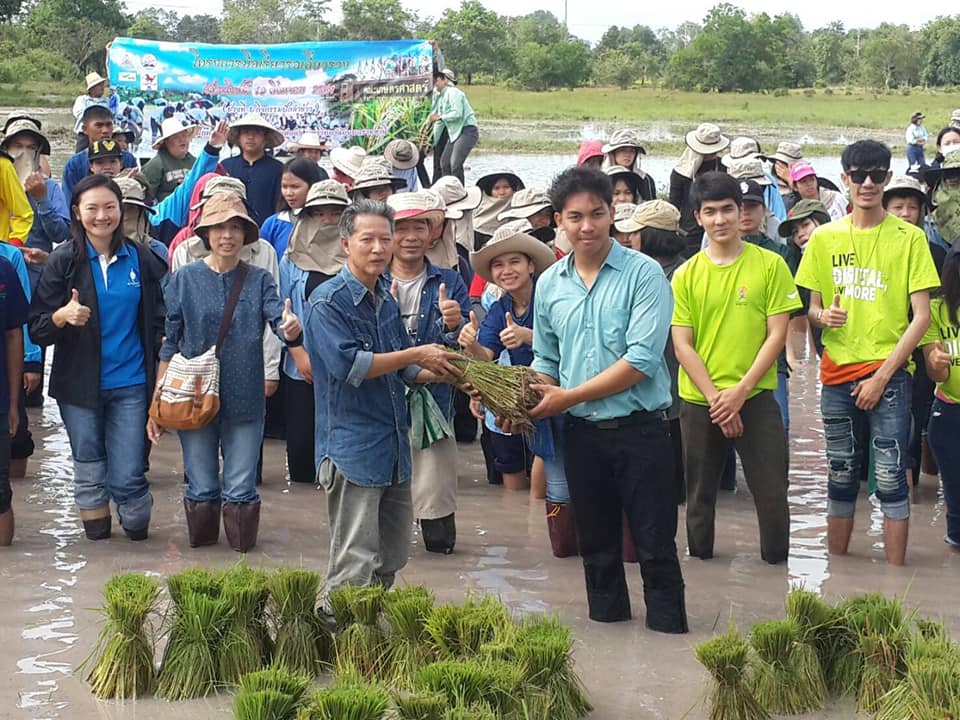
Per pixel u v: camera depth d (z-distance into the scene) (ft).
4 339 23.13
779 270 22.04
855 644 17.69
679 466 26.37
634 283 18.62
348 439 18.81
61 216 32.53
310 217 27.20
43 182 31.81
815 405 35.45
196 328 22.94
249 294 23.13
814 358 41.52
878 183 22.30
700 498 23.04
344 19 201.87
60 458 29.53
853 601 18.35
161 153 36.70
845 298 22.62
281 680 15.72
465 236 32.42
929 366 22.79
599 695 17.34
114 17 241.14
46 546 23.56
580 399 18.58
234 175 32.68
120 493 23.62
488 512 26.25
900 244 22.35
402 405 19.30
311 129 47.42
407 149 39.60
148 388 23.62
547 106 202.69
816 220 31.09
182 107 47.06
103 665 17.40
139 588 18.04
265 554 23.38
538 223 28.84
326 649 18.26
